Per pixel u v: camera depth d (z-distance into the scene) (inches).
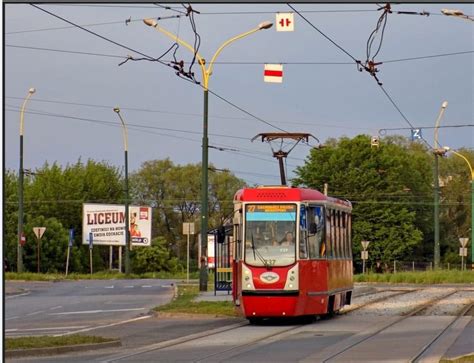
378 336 920.3
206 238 1659.7
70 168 4217.5
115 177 4340.6
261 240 1093.1
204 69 1619.1
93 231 3508.9
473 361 668.1
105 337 892.6
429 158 4357.8
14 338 848.3
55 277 2733.8
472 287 2212.1
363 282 2551.7
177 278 2893.7
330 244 1190.3
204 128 1628.9
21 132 2640.3
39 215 3870.6
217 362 706.8
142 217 3518.7
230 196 4608.8
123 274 2997.0
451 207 4264.3
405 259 3848.4
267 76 1341.0
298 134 1445.6
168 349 815.7
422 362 697.0
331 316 1214.9
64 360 733.9
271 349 804.0
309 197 1124.5
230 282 1621.6
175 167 4704.7
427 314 1234.0
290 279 1072.8
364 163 3828.7
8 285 2283.5
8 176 3929.6
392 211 3801.7
